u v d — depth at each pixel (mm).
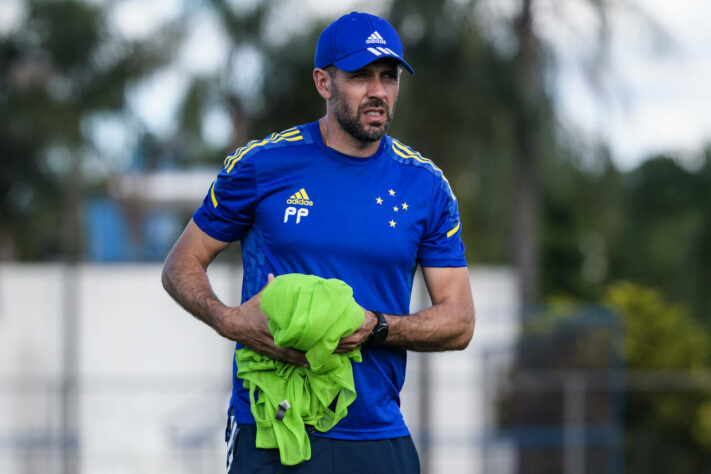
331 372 9750
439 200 10539
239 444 10312
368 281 10109
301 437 9758
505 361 48688
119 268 54875
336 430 10141
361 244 10031
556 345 48094
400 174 10367
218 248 10695
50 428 53094
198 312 10297
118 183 59969
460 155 54562
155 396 52906
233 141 53156
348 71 9703
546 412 47875
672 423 63750
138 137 55719
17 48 55844
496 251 64438
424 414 51688
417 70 51750
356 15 9914
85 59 54969
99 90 55062
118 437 52219
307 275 9523
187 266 10570
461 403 52500
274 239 10102
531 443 46531
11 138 59906
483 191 56969
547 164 54781
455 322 10461
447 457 52344
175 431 46969
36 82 55875
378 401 10281
